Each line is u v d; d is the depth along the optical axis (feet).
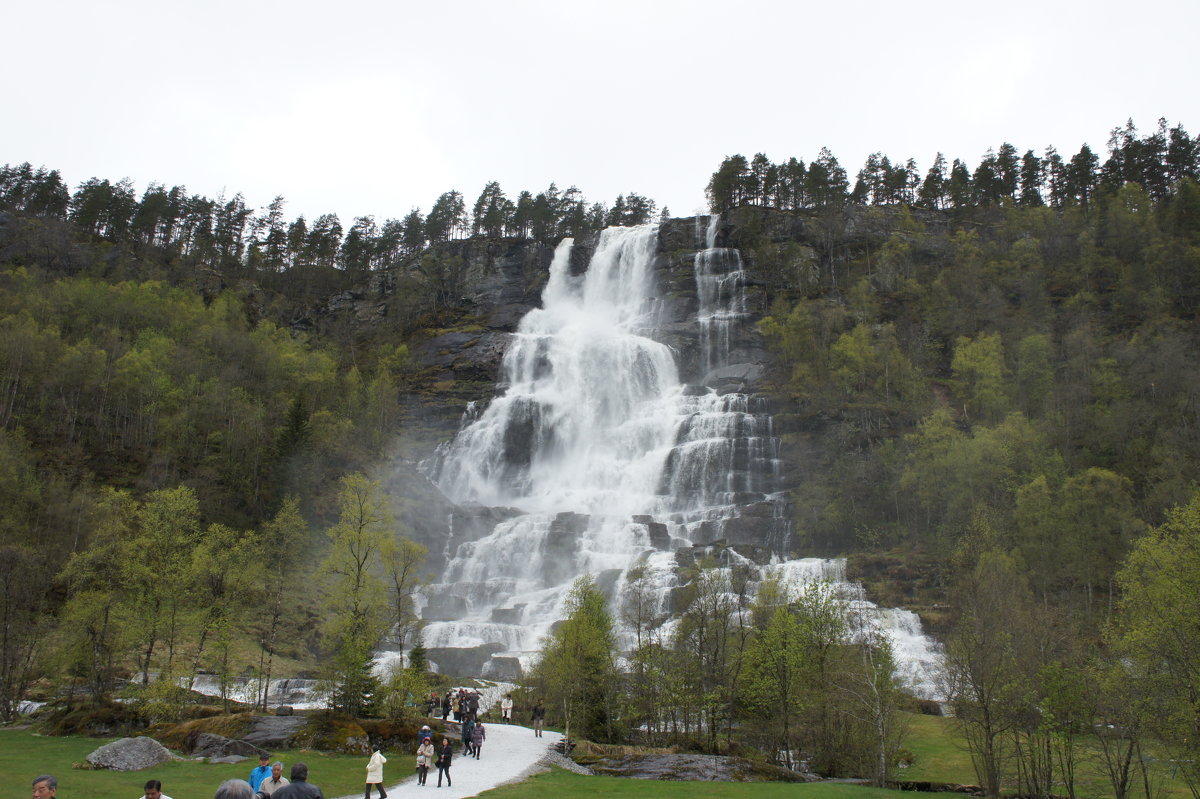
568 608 173.47
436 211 643.04
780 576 198.18
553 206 629.10
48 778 45.50
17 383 313.94
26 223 528.22
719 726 159.12
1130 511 256.32
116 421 324.60
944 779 137.28
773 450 370.12
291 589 247.09
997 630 131.34
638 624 184.75
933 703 186.09
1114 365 360.48
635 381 447.01
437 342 505.25
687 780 115.34
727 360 469.98
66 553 210.18
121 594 163.43
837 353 406.62
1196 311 420.36
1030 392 362.94
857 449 355.77
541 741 134.21
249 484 302.04
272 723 122.83
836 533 323.98
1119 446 314.76
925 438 321.73
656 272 541.75
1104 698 120.98
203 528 270.26
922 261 532.73
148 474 289.12
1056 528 254.88
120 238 575.38
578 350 460.55
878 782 125.70
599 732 151.12
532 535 309.22
